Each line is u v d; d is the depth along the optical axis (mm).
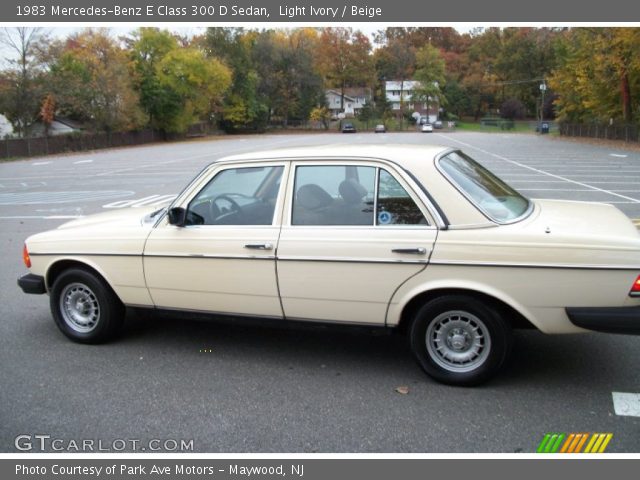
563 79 49344
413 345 4094
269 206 4363
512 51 110438
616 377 4148
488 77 117625
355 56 109062
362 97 117500
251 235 4309
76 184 19922
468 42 131125
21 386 4219
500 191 4363
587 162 25047
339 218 4156
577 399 3842
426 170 4000
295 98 95812
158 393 4074
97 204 14250
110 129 54656
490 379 4051
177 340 5090
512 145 42125
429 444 3371
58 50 50812
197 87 67375
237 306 4445
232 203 4500
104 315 4910
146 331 5336
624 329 3609
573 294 3676
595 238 3674
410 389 4039
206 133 83125
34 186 19891
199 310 4594
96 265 4824
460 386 4035
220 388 4133
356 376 4277
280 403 3891
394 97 123562
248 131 88875
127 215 5258
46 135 48000
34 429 3643
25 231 10703
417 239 3906
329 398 3943
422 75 111688
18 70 46156
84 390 4145
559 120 57875
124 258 4715
